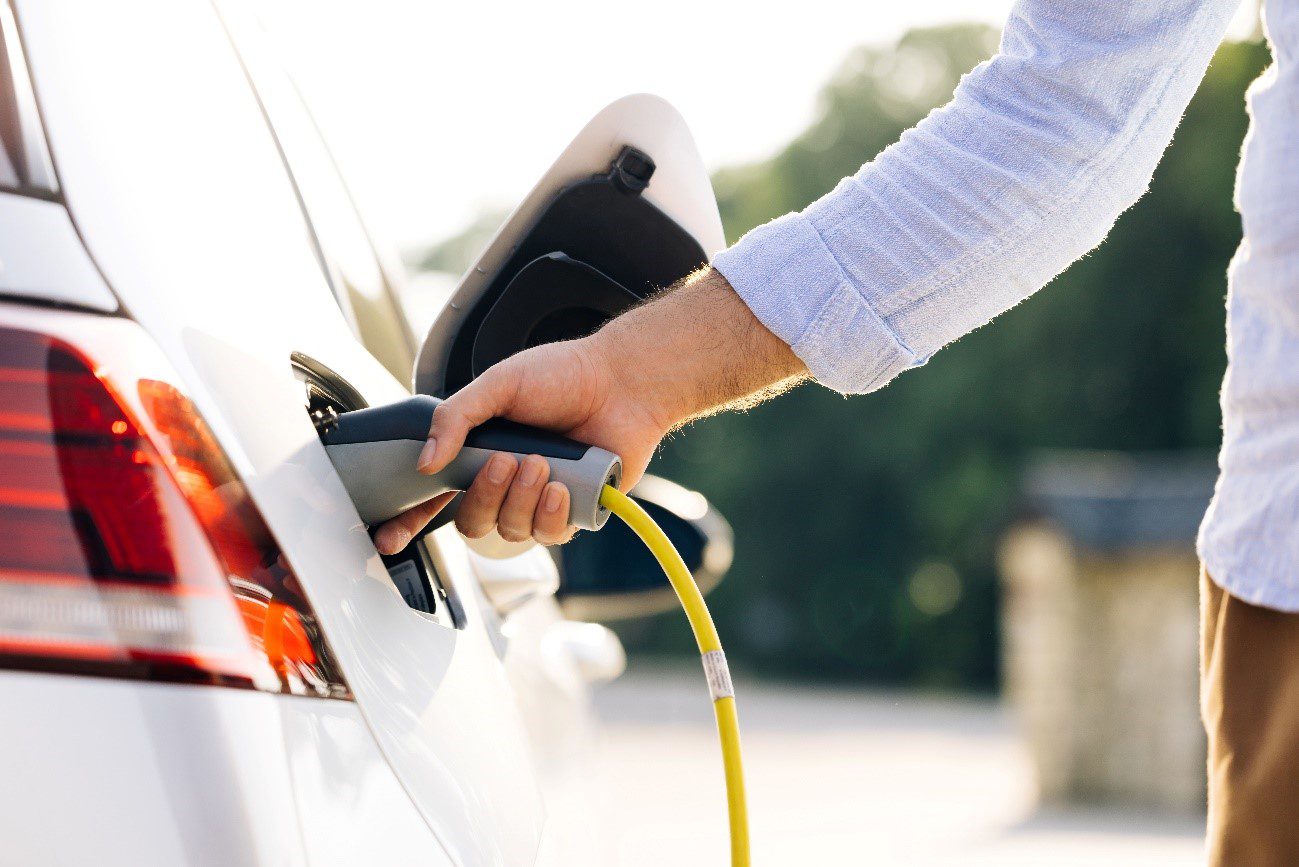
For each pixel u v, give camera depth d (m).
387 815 0.84
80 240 0.80
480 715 1.09
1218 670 1.13
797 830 10.76
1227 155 26.48
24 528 0.75
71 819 0.72
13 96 0.81
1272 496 1.08
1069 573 12.76
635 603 1.94
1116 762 12.67
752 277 1.27
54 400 0.76
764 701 26.17
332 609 0.88
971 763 16.00
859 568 30.69
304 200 1.35
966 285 1.30
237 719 0.76
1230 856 1.12
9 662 0.74
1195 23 1.25
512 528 1.11
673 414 1.26
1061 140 1.27
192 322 0.85
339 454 1.05
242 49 1.38
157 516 0.77
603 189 1.25
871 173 1.31
